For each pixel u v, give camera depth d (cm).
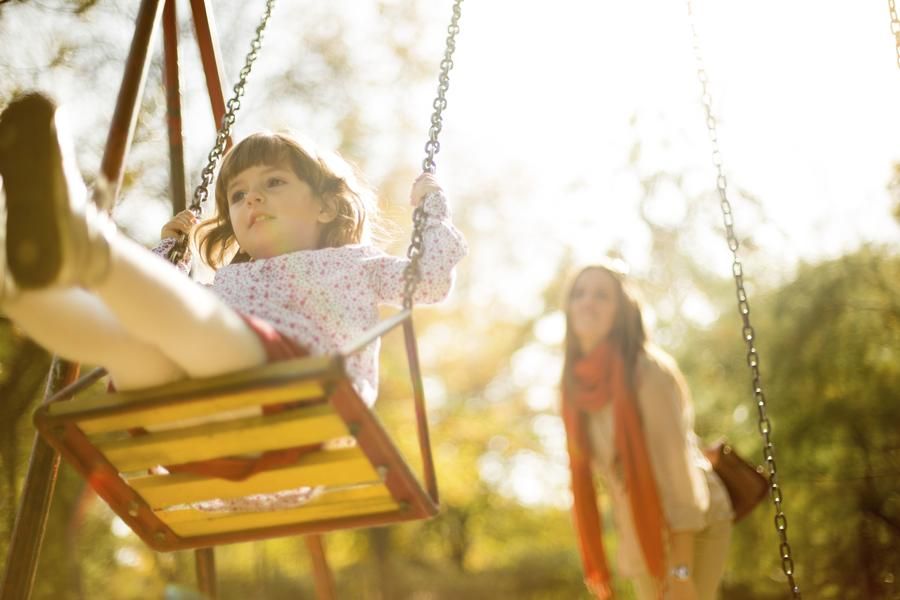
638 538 309
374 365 238
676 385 319
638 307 331
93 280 159
